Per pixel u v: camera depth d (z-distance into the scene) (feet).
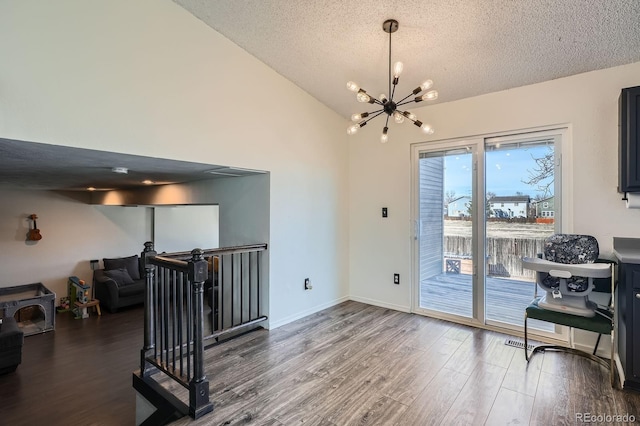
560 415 6.73
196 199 14.84
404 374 8.49
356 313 13.47
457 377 8.32
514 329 11.16
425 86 7.66
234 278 13.11
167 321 8.27
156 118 8.45
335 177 14.58
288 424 6.55
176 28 8.86
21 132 6.31
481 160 11.76
